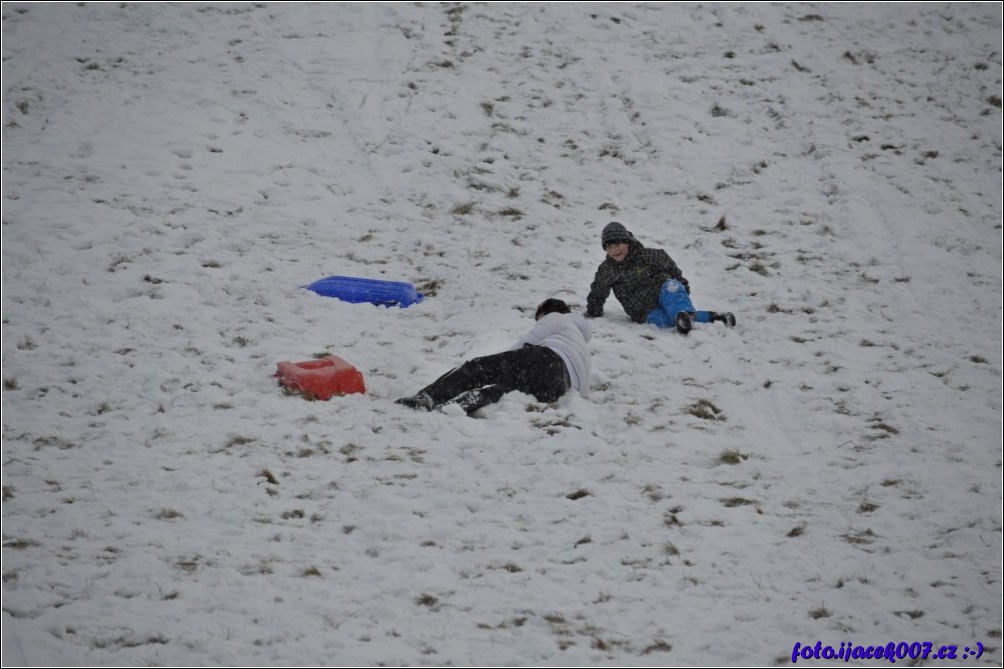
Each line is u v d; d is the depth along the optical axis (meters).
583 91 57.69
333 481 23.88
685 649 18.23
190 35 59.88
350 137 50.72
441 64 58.59
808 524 23.55
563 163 51.03
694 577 20.72
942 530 23.69
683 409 29.58
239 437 25.80
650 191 49.06
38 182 43.12
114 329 32.19
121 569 19.86
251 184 45.19
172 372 29.55
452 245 42.28
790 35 65.25
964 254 44.84
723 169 51.28
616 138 53.53
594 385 30.72
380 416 27.17
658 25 65.12
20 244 37.69
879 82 60.97
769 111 57.00
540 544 21.75
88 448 25.11
